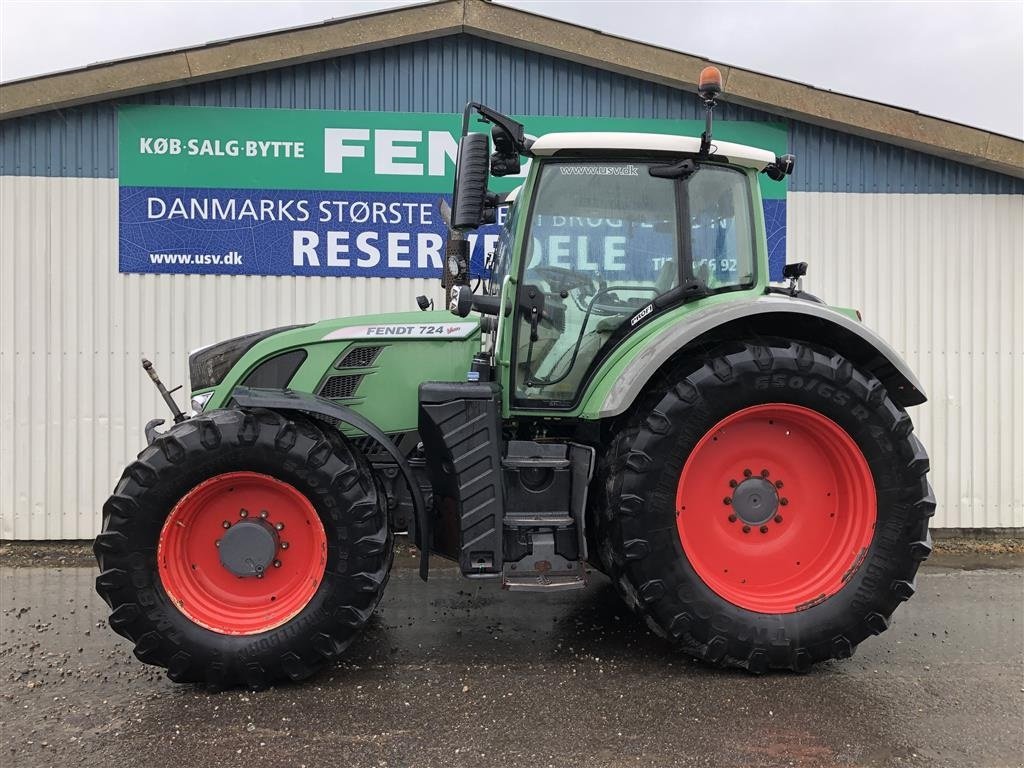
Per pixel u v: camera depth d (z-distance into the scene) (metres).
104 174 5.13
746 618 2.91
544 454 3.12
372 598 2.85
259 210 5.23
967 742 2.40
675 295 3.20
